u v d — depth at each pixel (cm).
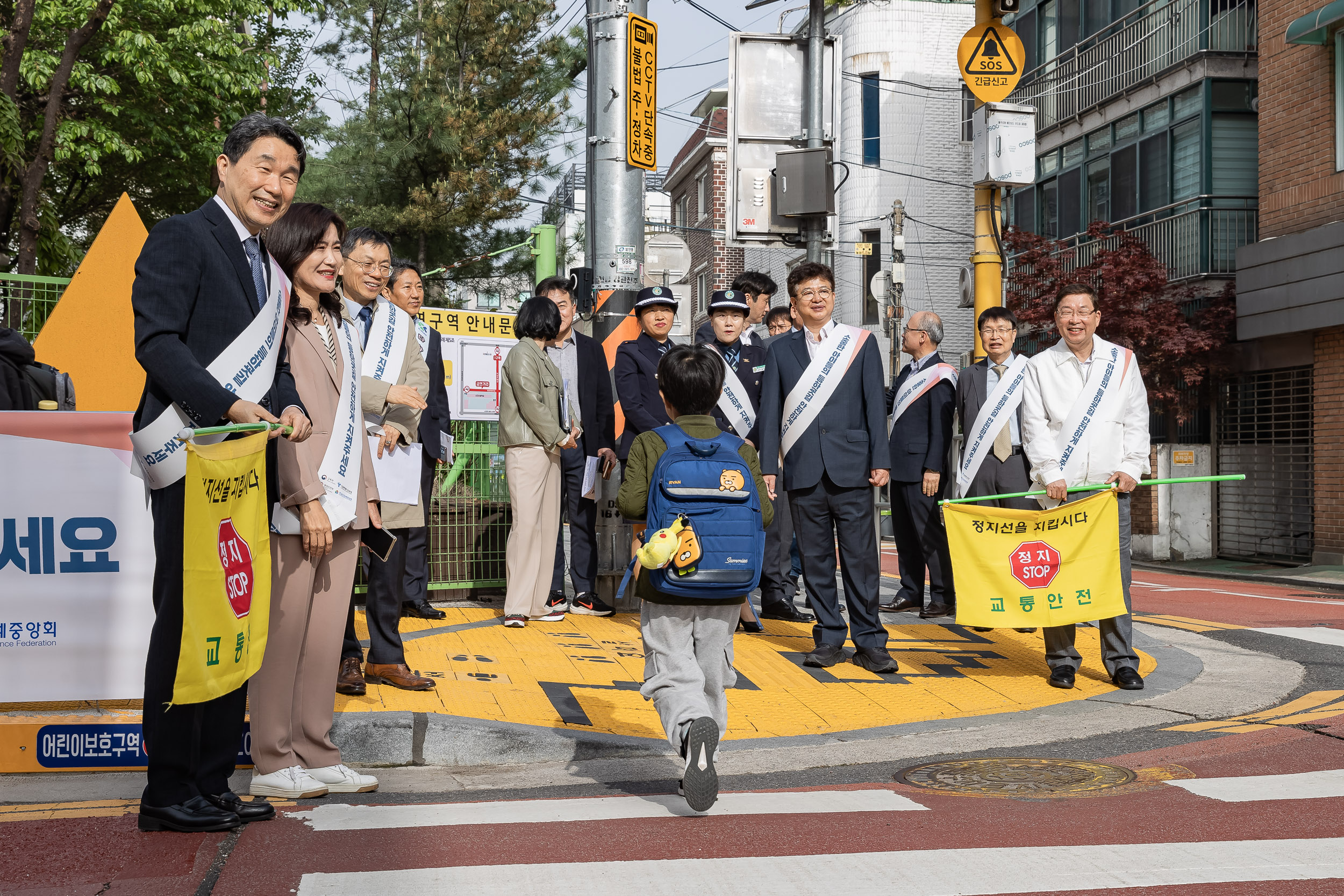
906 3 2955
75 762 439
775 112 932
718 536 398
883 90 2969
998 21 1028
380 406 529
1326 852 337
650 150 864
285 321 375
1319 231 1502
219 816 358
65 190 2108
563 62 2255
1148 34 2000
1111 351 620
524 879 310
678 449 407
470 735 480
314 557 402
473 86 2212
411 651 638
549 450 732
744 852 339
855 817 381
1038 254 1956
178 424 342
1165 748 493
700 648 415
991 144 1020
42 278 696
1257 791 412
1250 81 1844
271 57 2077
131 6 1831
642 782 452
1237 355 1756
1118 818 379
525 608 728
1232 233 1838
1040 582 600
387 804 406
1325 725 522
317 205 417
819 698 587
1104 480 614
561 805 400
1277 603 1073
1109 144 2162
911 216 2955
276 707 406
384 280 539
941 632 782
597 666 624
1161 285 1784
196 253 346
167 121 2002
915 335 866
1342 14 1446
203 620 329
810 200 899
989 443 732
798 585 1018
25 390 511
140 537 431
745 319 768
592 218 859
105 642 430
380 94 2158
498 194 2145
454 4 2148
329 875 313
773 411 659
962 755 489
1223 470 1805
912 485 859
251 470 353
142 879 310
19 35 1356
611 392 812
